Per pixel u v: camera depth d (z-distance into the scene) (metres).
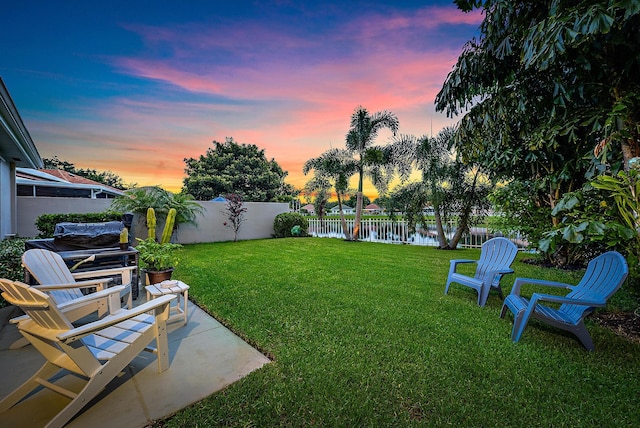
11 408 1.97
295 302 4.05
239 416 1.89
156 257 4.55
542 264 6.79
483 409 1.97
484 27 4.62
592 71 3.94
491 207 8.45
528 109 4.73
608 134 3.75
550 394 2.13
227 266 6.51
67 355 1.91
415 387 2.19
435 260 7.41
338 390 2.14
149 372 2.39
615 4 2.64
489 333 3.15
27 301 1.82
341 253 8.52
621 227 2.84
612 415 1.93
